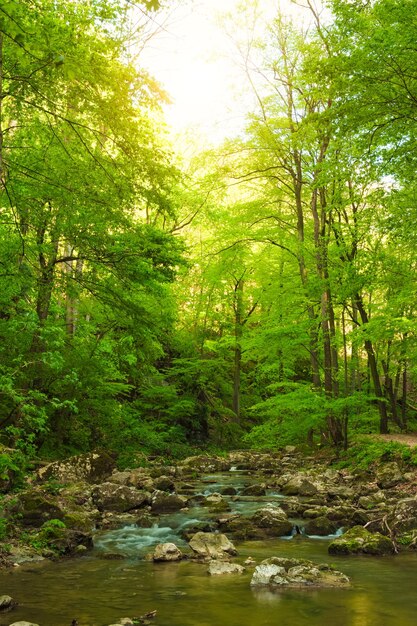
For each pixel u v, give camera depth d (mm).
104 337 19172
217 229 25766
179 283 29359
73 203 12133
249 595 6230
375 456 16500
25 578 6934
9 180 11008
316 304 20609
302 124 13445
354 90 11891
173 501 12055
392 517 9766
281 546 8883
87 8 10523
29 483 11688
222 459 23281
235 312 31406
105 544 8945
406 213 14078
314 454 22172
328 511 10719
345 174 14047
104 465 14156
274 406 20469
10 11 5855
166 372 27891
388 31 10703
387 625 5180
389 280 16297
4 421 12117
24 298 14289
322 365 25297
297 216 23250
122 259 13891
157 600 6043
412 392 34906
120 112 11016
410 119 12367
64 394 15664
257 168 22547
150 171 11703
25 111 11648
